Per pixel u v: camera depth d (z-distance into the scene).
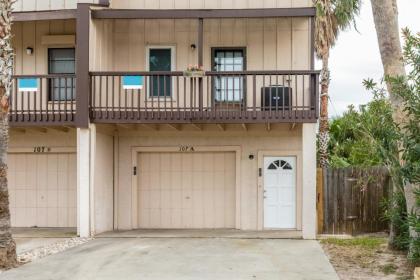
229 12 13.20
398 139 9.05
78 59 13.30
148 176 15.41
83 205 13.30
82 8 13.31
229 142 15.09
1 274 9.18
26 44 15.30
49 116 13.70
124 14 13.43
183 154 15.37
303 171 13.04
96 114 13.38
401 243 10.65
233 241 12.61
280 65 14.71
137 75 13.28
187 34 15.00
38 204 15.55
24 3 13.91
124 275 9.04
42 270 9.48
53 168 15.55
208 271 9.29
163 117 13.34
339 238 13.12
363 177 13.81
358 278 8.76
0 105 9.89
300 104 14.27
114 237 13.29
